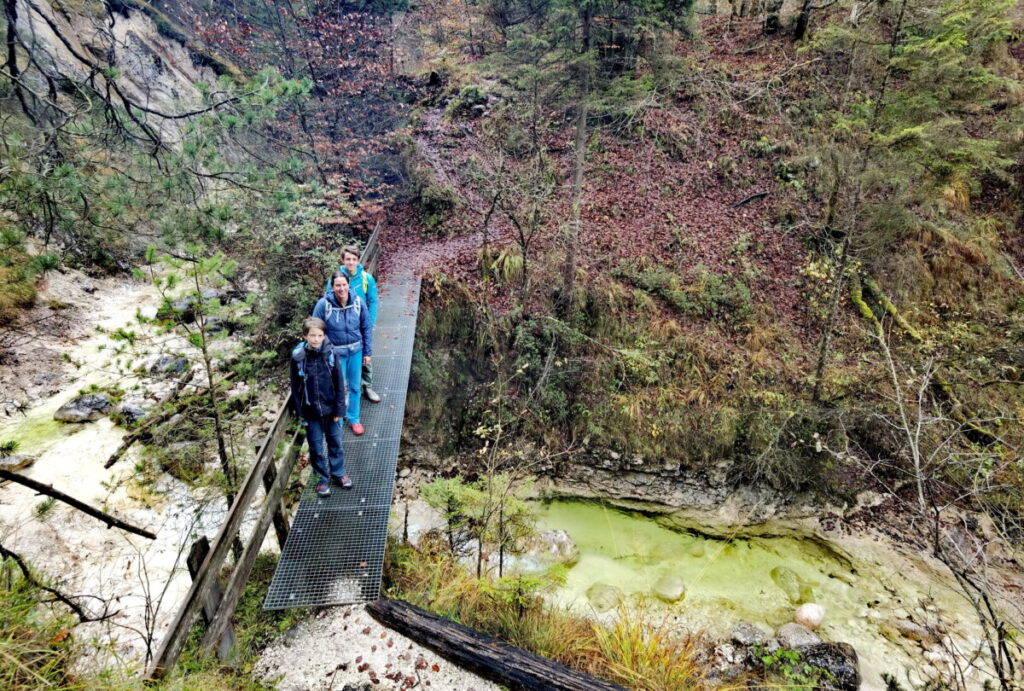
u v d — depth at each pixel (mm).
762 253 11117
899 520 8180
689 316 10297
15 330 8211
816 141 11758
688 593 7320
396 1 14125
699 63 14070
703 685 5406
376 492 5828
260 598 5266
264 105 6922
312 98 12469
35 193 5891
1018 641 6332
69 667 3514
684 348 9891
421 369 9891
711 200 12070
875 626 6695
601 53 9484
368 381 7090
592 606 6992
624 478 9242
